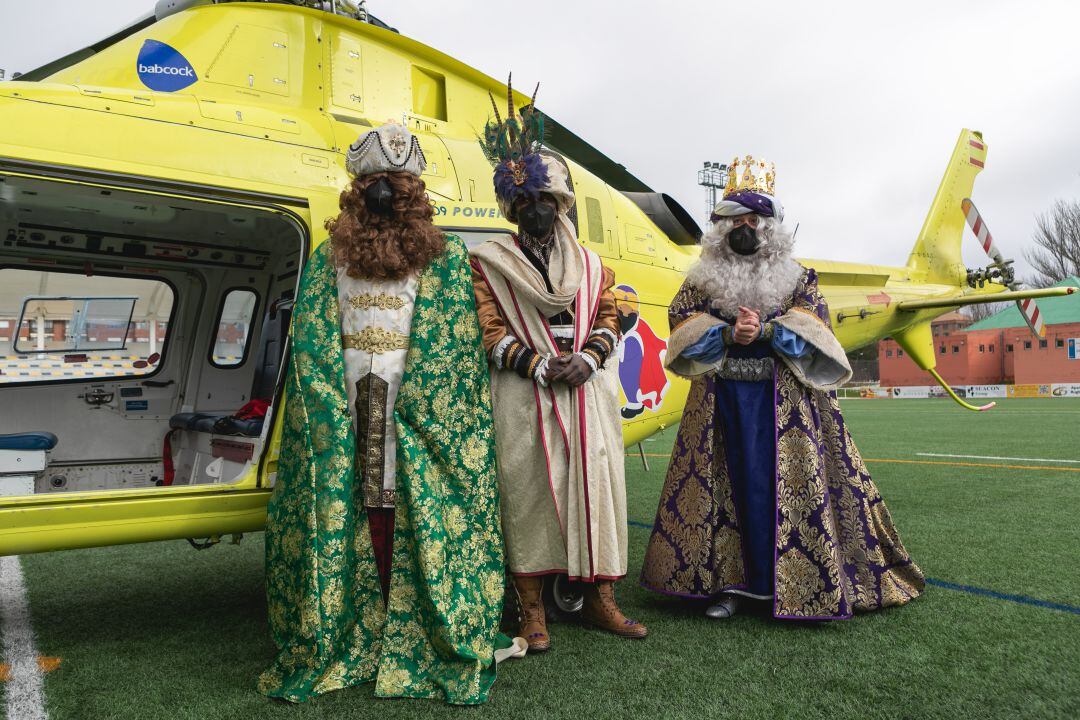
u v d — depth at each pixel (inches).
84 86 107.5
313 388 91.1
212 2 140.4
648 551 122.0
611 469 105.2
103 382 175.2
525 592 103.8
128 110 107.5
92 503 97.7
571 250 106.0
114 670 98.0
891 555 122.5
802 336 110.4
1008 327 1706.4
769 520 113.0
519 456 102.3
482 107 159.0
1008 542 168.4
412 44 150.4
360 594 93.4
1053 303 1553.9
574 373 99.7
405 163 94.2
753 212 115.3
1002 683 88.0
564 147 200.8
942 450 387.9
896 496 236.1
